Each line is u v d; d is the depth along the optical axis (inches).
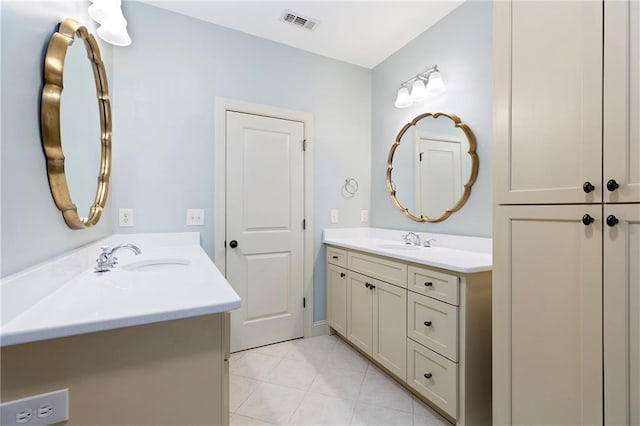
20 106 31.6
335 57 107.5
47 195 37.5
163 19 81.3
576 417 39.7
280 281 98.8
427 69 91.4
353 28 90.6
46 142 36.6
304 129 102.5
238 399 69.1
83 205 52.6
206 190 87.0
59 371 28.5
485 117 75.1
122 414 31.1
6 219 28.6
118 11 55.2
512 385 47.4
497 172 49.5
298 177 101.7
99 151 60.6
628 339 35.3
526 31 45.3
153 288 39.8
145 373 32.1
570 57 39.9
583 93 38.6
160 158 80.7
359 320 87.9
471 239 76.8
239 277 92.1
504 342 48.4
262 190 95.5
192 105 84.9
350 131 111.9
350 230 111.5
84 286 40.8
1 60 28.4
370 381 76.6
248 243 93.4
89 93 55.3
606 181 36.6
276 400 68.8
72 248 46.6
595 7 37.5
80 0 51.9
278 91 98.0
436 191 87.7
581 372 39.2
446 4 80.4
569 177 40.2
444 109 86.0
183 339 33.9
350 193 111.9
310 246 103.7
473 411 57.5
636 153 34.5
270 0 78.3
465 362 56.9
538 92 43.7
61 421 28.5
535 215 44.1
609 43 36.2
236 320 92.1
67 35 41.5
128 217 76.5
